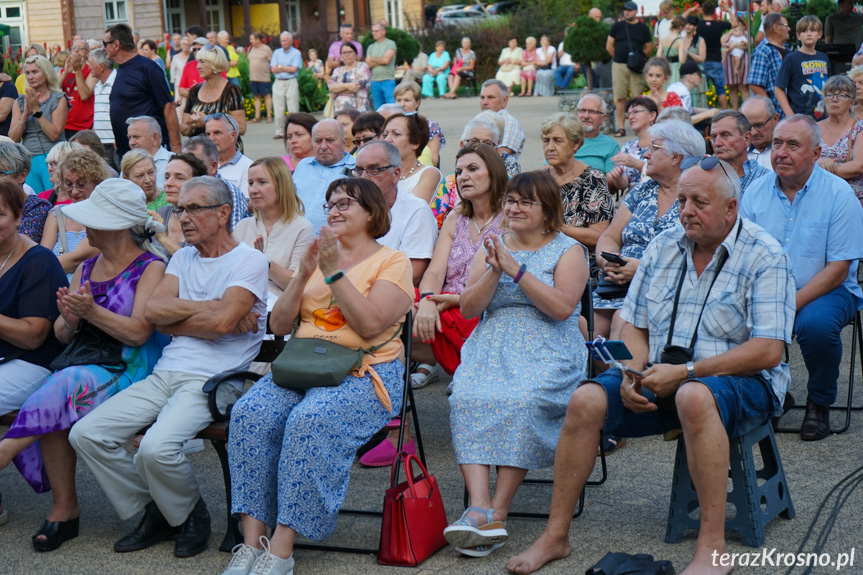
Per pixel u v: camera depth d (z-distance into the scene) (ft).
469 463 12.71
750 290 12.21
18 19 91.30
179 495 12.87
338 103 49.98
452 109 70.08
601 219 18.72
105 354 13.84
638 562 11.44
